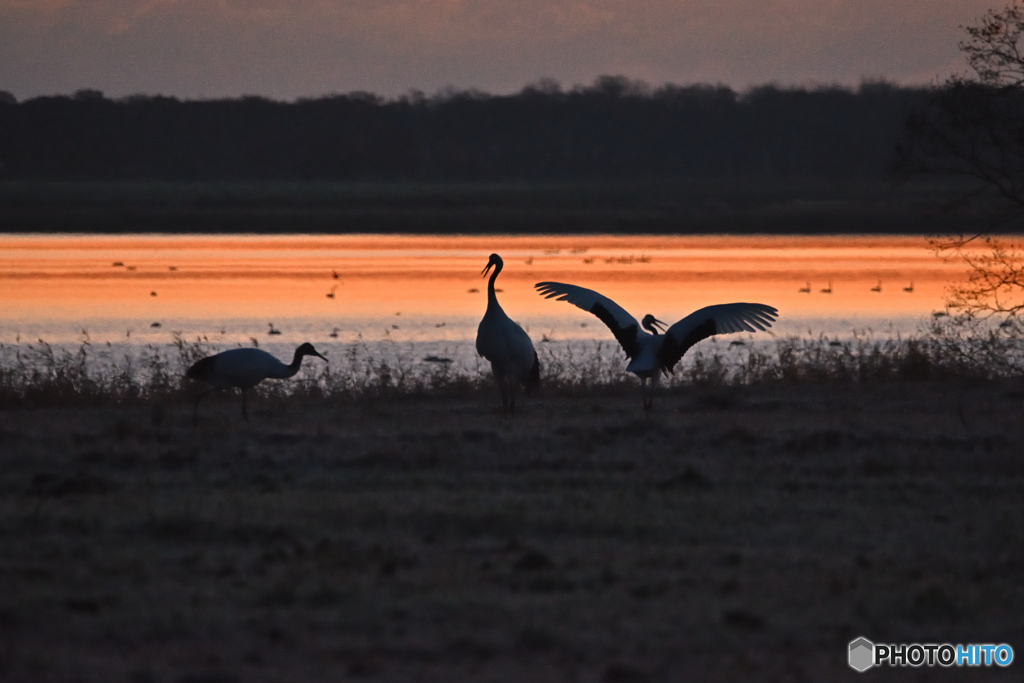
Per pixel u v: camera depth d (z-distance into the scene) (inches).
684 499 448.5
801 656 290.0
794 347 977.5
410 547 384.5
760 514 426.9
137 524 407.8
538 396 802.8
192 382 821.9
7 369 969.5
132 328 1321.4
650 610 320.2
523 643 295.3
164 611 318.0
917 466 513.0
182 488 474.6
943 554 377.7
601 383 871.7
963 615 320.5
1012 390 797.2
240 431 607.5
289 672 276.2
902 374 887.7
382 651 290.0
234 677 271.9
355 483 482.9
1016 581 353.1
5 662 281.6
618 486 476.7
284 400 799.1
